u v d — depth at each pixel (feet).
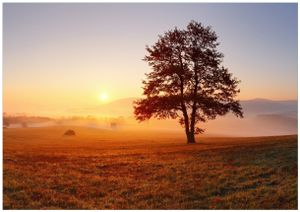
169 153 92.12
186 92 126.93
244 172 64.39
